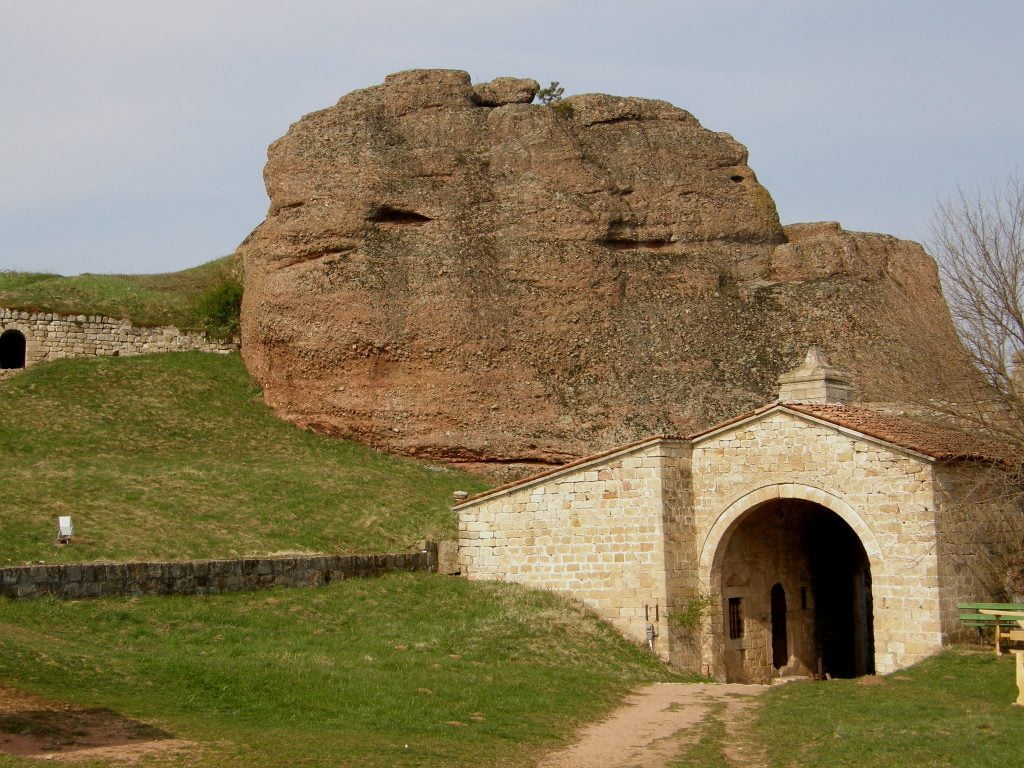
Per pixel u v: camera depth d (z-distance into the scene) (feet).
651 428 151.02
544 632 98.84
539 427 151.84
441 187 160.97
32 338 164.76
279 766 54.85
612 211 162.09
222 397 161.38
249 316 167.94
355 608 100.12
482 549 112.37
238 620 91.04
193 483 126.52
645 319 157.79
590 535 106.52
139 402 155.12
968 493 94.12
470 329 153.99
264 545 112.27
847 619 122.72
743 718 78.28
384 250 157.79
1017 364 115.14
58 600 84.33
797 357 156.25
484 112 168.14
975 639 92.73
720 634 103.04
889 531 93.35
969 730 67.00
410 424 153.17
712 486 104.17
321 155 161.89
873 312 160.86
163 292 193.67
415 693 76.43
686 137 170.81
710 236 166.50
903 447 92.79
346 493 133.49
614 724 75.66
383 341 154.40
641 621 102.63
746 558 109.81
